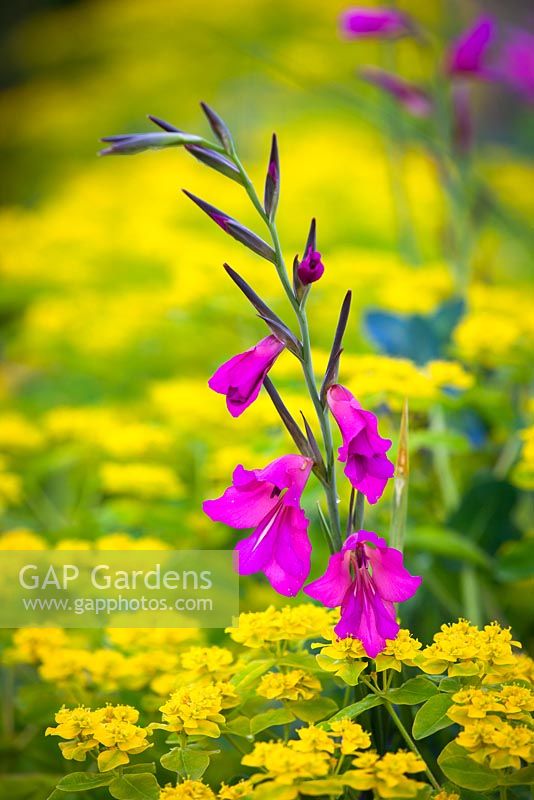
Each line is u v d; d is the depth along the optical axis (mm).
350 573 792
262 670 825
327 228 1958
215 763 882
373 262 1379
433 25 1972
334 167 2139
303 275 785
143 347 1483
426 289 1302
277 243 790
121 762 788
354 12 1318
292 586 781
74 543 980
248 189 789
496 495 1051
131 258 1725
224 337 1472
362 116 1500
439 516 1124
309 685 817
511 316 1214
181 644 900
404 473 838
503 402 1055
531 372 1109
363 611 780
